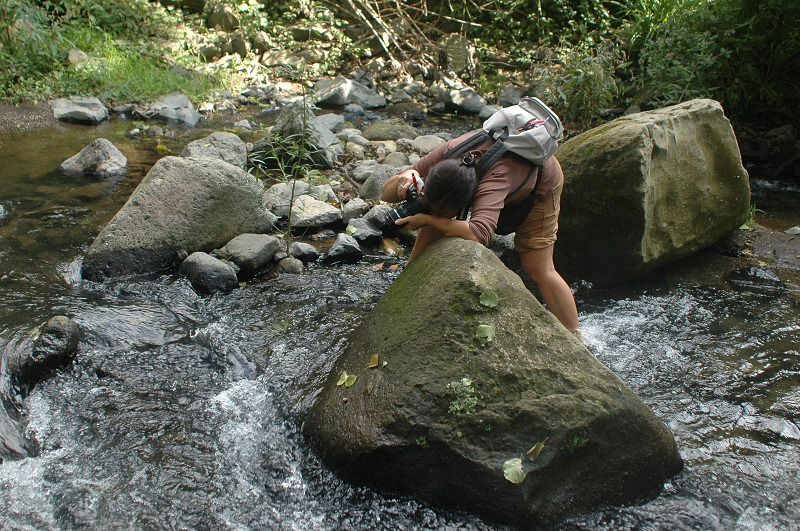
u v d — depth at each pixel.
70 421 3.07
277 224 5.10
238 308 4.00
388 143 7.02
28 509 2.62
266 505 2.66
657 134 4.34
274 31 10.25
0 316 3.67
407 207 3.04
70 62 8.57
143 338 3.64
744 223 5.35
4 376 3.20
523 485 2.47
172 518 2.59
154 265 4.32
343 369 3.03
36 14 8.47
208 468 2.82
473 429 2.54
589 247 4.38
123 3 9.87
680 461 2.82
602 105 8.01
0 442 2.91
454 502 2.58
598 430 2.58
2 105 7.66
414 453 2.57
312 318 3.90
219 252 4.43
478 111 8.89
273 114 8.25
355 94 8.88
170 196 4.43
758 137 7.57
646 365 3.57
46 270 4.22
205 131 7.43
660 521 2.58
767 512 2.63
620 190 4.16
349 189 5.73
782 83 8.02
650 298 4.27
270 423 3.05
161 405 3.17
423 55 9.95
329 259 4.59
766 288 4.39
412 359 2.70
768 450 2.96
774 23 7.67
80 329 3.61
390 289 3.15
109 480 2.75
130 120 7.77
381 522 2.57
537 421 2.54
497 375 2.60
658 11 8.70
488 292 2.72
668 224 4.50
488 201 2.98
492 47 10.66
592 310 4.13
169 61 9.16
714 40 7.82
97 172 5.86
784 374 3.50
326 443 2.78
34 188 5.50
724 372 3.51
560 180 3.34
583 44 8.45
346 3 10.62
